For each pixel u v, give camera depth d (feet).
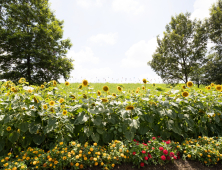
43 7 50.57
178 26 62.49
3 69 45.73
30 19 48.11
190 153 10.20
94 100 11.34
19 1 49.42
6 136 9.52
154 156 9.55
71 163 8.23
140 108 11.29
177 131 11.41
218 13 55.16
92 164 8.81
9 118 9.02
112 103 11.14
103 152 9.34
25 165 7.64
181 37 58.85
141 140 11.50
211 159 9.88
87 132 9.86
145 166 9.27
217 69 53.57
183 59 60.49
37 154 8.65
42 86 13.50
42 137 9.70
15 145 9.87
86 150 8.87
